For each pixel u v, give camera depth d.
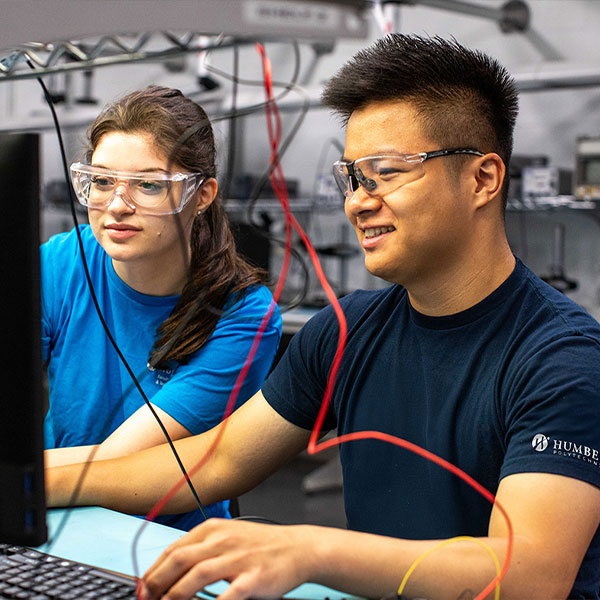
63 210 5.58
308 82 4.97
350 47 4.80
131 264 1.45
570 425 0.92
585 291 4.18
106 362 1.53
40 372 0.79
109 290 1.54
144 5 0.66
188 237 1.43
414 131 1.02
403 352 1.17
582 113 4.20
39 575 0.86
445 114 1.02
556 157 4.29
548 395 0.95
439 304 1.11
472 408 1.06
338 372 1.24
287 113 5.10
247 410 1.31
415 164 1.02
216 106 4.57
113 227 1.37
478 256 1.08
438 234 1.04
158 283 1.47
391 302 1.24
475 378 1.08
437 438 1.09
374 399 1.19
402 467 1.13
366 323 1.24
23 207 0.76
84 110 5.20
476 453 1.05
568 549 0.86
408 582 0.83
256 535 0.84
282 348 1.73
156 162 1.35
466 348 1.10
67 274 1.58
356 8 0.70
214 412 1.42
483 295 1.09
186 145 1.37
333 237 4.92
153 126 1.36
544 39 4.35
